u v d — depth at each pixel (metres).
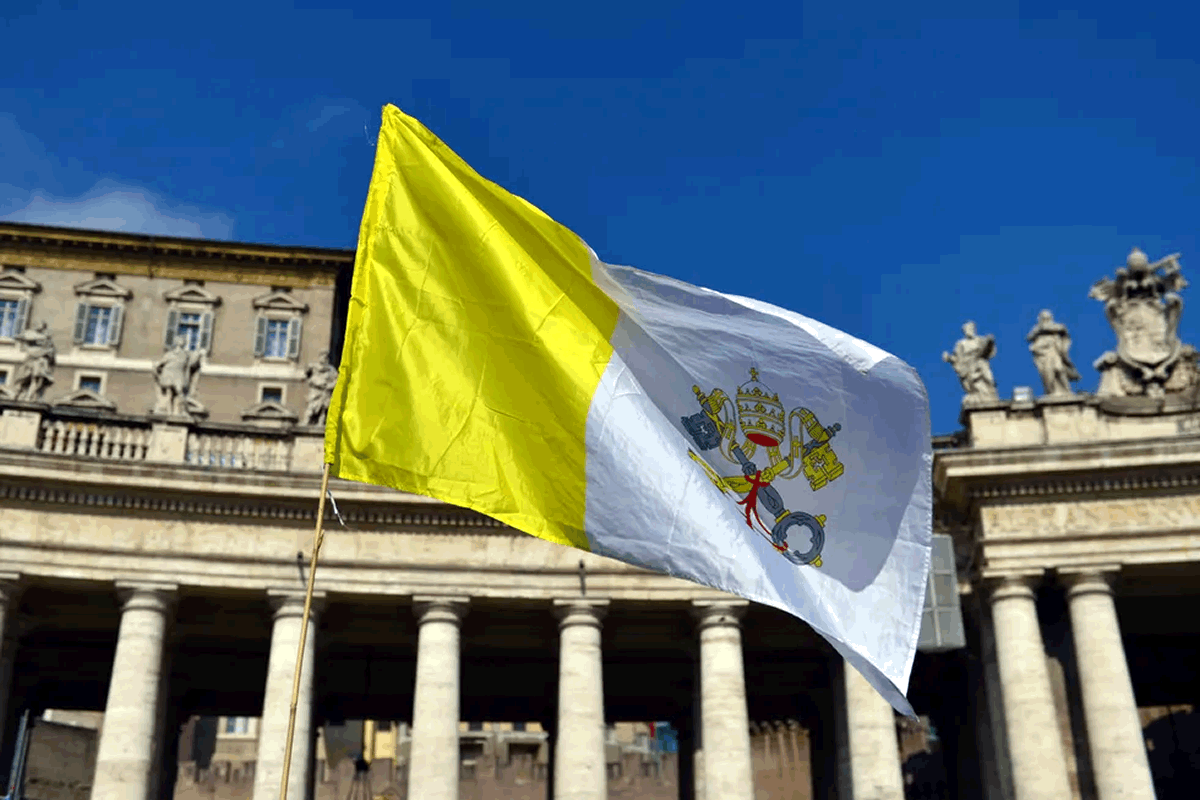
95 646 38.31
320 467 34.00
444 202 16.67
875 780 31.91
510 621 36.75
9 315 59.28
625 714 43.69
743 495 15.38
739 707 32.44
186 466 32.31
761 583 14.90
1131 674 41.12
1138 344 35.16
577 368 15.95
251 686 41.34
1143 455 32.62
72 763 46.94
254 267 61.84
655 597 33.47
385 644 38.53
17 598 31.67
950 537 32.75
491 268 16.39
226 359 60.22
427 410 15.84
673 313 16.08
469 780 58.31
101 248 60.75
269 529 33.09
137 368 59.41
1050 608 33.53
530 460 15.70
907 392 15.16
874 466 15.22
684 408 15.80
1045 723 31.59
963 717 39.88
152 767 32.91
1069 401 34.25
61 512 32.03
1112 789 30.75
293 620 32.41
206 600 34.81
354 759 56.72
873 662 14.48
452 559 33.50
